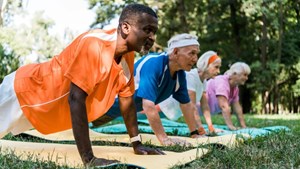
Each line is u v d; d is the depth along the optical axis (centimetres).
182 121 848
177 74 477
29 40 1416
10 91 326
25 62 1360
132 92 351
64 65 312
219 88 671
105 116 495
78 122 289
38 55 1508
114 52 304
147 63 443
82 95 291
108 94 318
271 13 1834
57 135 478
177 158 316
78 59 293
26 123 344
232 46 2078
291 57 2016
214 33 2072
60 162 297
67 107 320
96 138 464
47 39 1521
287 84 2117
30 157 291
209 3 2008
